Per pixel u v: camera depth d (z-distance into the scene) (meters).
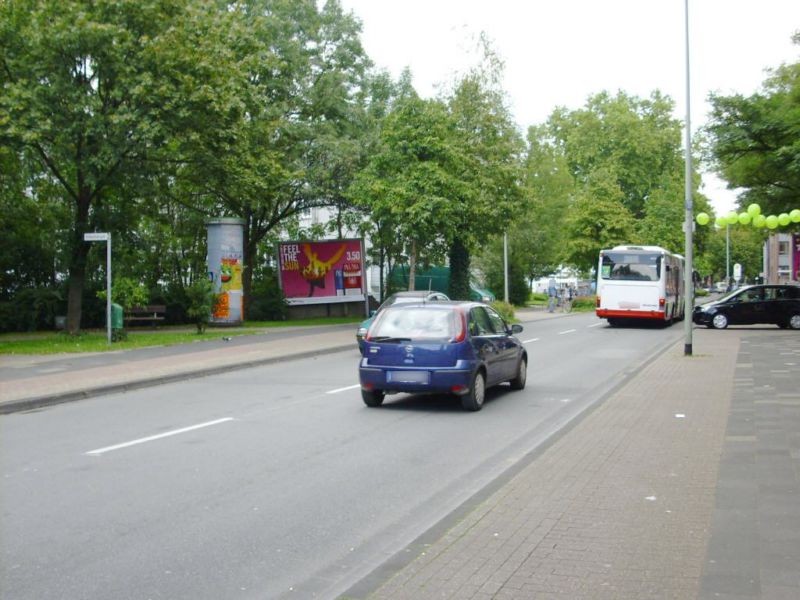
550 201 57.25
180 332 29.25
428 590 4.80
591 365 19.09
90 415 12.25
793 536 5.72
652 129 70.00
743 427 10.23
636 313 33.62
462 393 12.05
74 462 8.78
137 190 25.94
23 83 23.36
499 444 9.74
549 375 17.08
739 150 25.14
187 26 25.20
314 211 48.91
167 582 5.18
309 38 36.78
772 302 32.59
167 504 7.06
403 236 31.22
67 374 16.69
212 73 25.30
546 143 58.66
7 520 6.58
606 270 34.12
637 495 6.99
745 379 15.26
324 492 7.48
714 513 6.35
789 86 25.59
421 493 7.45
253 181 29.59
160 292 34.22
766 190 27.20
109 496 7.33
